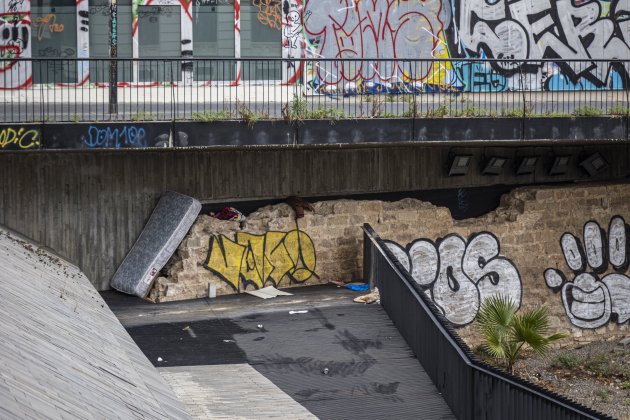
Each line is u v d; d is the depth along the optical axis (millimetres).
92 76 26734
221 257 23391
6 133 19828
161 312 21672
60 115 22859
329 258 24891
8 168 22438
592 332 28266
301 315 21547
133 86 27000
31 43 26406
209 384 17047
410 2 28969
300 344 19609
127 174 23641
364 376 18016
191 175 24266
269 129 21844
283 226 24297
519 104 26578
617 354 26375
